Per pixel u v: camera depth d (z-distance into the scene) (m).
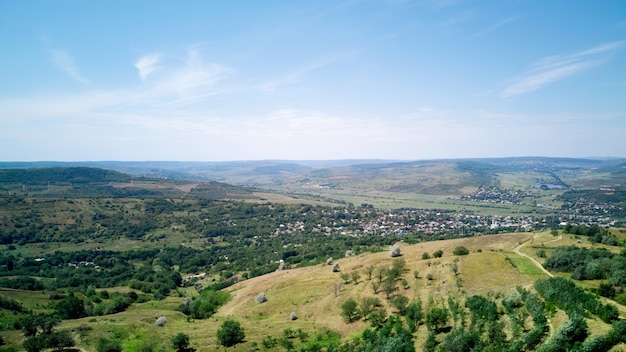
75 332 90.06
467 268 96.00
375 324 82.62
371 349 66.31
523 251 111.19
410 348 61.78
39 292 148.88
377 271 111.81
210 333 91.06
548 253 103.94
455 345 55.66
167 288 181.25
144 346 79.75
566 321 51.31
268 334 87.88
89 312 125.44
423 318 74.94
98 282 190.88
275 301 116.75
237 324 87.44
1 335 88.94
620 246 109.06
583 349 42.91
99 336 89.12
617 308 54.19
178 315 118.38
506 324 58.69
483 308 65.00
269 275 158.25
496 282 83.12
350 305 89.62
